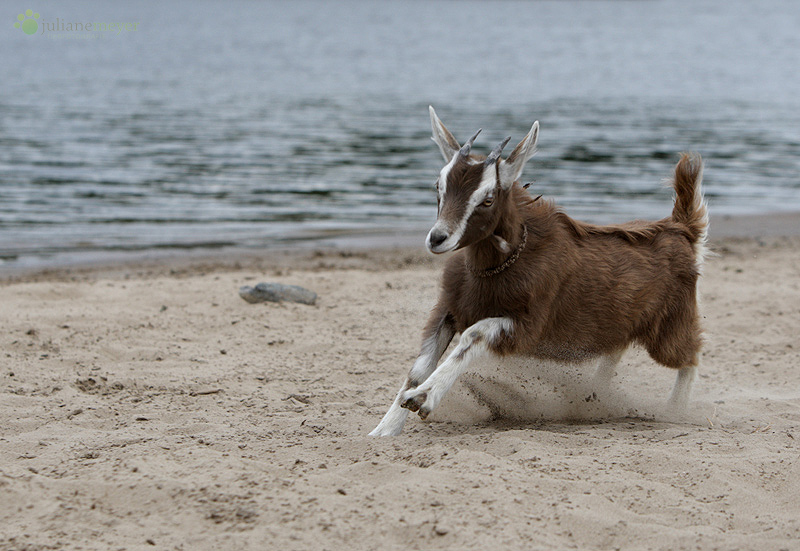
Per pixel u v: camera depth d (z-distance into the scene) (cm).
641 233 816
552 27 13750
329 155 3000
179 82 5591
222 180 2536
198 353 981
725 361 1016
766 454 627
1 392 809
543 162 2845
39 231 1872
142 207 2153
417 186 2475
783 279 1477
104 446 640
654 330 820
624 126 3716
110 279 1421
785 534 502
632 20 16050
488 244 707
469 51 8700
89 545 473
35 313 1126
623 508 533
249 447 650
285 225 1984
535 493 542
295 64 7138
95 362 929
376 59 7694
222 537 479
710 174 2758
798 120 3988
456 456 599
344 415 771
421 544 479
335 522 495
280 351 1009
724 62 7412
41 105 4262
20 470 568
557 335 766
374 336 1083
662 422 800
